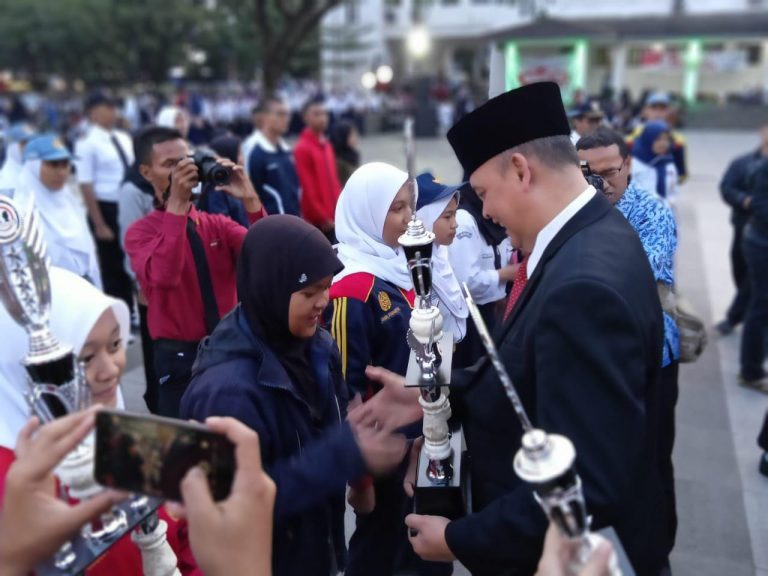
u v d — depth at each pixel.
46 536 0.91
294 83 27.84
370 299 2.19
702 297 6.08
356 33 35.62
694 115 25.16
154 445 0.94
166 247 2.54
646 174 5.42
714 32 26.61
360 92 27.73
